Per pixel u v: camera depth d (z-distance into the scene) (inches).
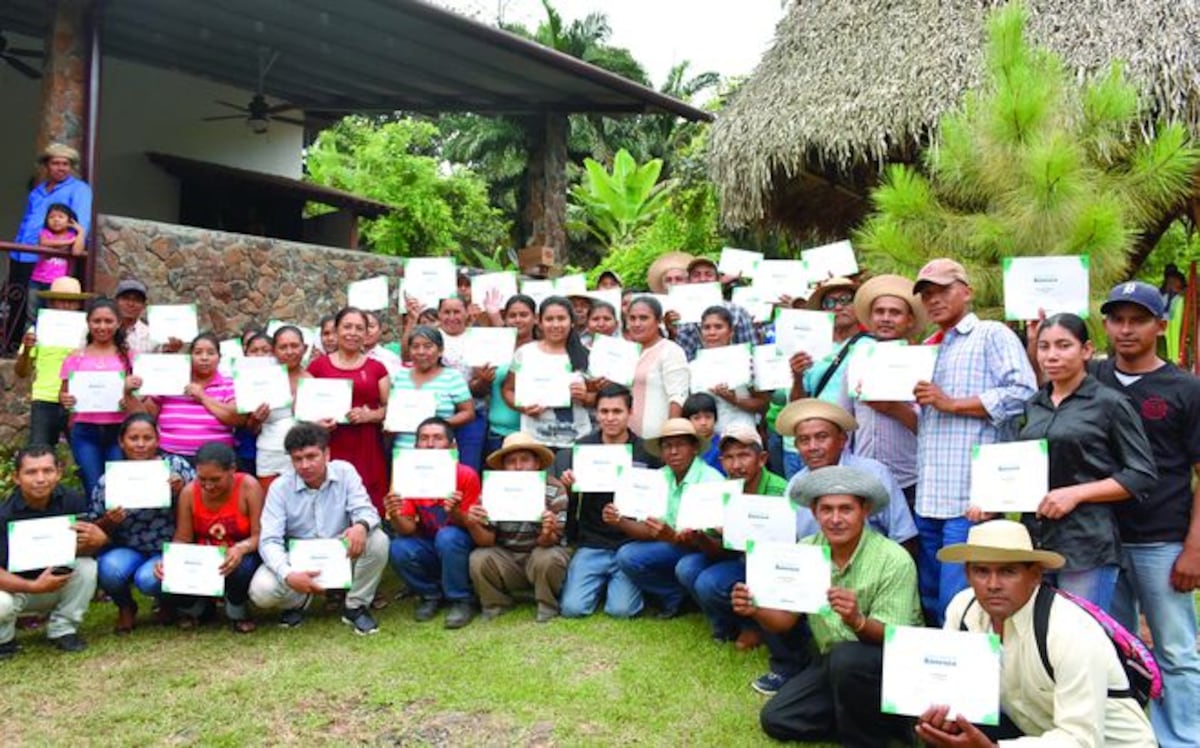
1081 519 132.7
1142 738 109.3
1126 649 112.3
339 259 374.6
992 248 211.0
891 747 141.9
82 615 183.2
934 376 164.2
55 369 227.9
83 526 179.2
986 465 140.9
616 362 219.5
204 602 197.3
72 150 285.0
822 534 155.4
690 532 187.5
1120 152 224.4
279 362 222.5
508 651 181.8
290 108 509.0
